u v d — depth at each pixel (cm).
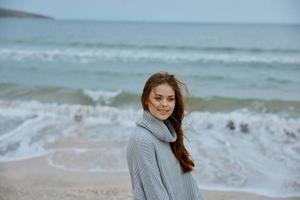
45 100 1160
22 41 3177
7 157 657
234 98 1132
